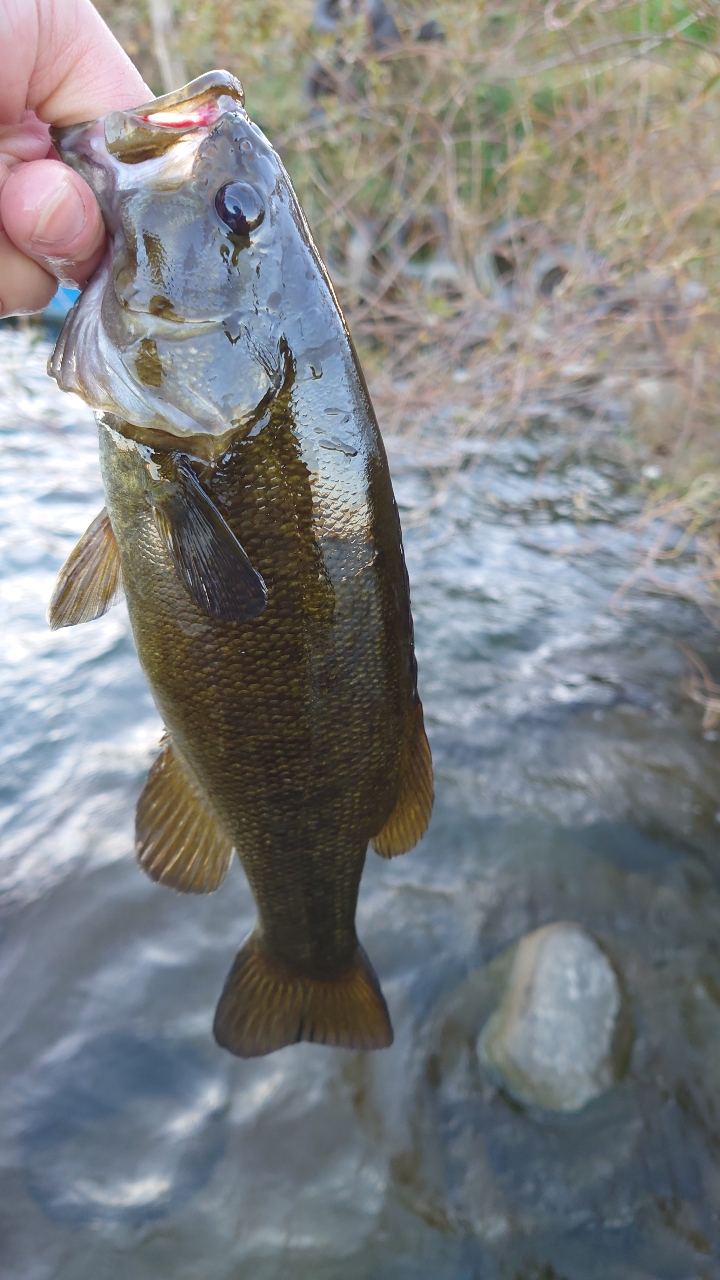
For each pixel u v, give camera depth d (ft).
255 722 0.76
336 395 0.70
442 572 2.74
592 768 1.95
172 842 0.87
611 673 2.27
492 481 3.27
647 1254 1.17
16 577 2.60
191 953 1.55
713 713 2.10
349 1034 0.97
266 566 0.71
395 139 3.63
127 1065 1.38
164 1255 1.17
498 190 3.64
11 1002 1.48
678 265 2.51
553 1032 1.36
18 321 3.81
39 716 2.11
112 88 0.75
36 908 1.64
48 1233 1.18
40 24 0.69
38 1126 1.30
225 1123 1.31
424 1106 1.33
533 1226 1.20
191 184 0.66
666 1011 1.43
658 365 3.10
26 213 0.62
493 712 2.13
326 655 0.74
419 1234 1.19
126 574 0.75
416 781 0.86
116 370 0.68
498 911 1.62
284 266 0.68
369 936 1.58
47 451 3.23
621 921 1.59
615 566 2.77
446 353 3.41
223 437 0.68
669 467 3.09
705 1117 1.30
